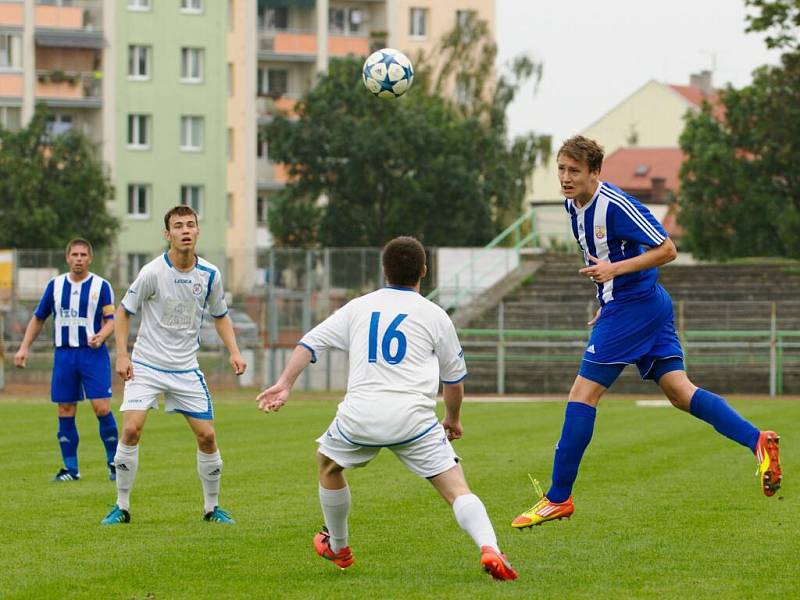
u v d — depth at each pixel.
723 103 84.94
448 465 12.63
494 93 114.44
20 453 27.58
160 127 108.25
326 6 119.19
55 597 12.50
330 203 98.00
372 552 14.93
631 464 24.53
